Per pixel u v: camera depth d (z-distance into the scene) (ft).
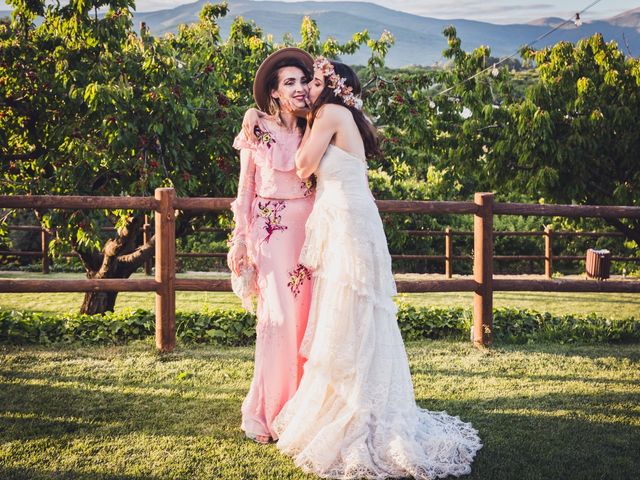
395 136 26.89
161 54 21.43
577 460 9.75
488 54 32.19
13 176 22.12
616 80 28.84
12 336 16.55
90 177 21.42
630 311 30.01
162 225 15.30
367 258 9.98
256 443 10.37
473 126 30.22
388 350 10.04
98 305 24.06
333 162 10.15
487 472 9.34
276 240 10.75
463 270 45.47
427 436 9.89
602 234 34.50
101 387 12.95
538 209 16.51
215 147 21.90
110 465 9.46
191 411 11.72
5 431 10.64
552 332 17.85
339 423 9.59
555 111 28.60
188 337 17.03
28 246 42.57
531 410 11.92
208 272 41.81
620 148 28.71
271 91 11.09
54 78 21.11
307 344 10.29
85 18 21.47
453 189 33.19
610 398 12.61
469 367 14.79
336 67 10.27
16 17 22.00
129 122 20.36
